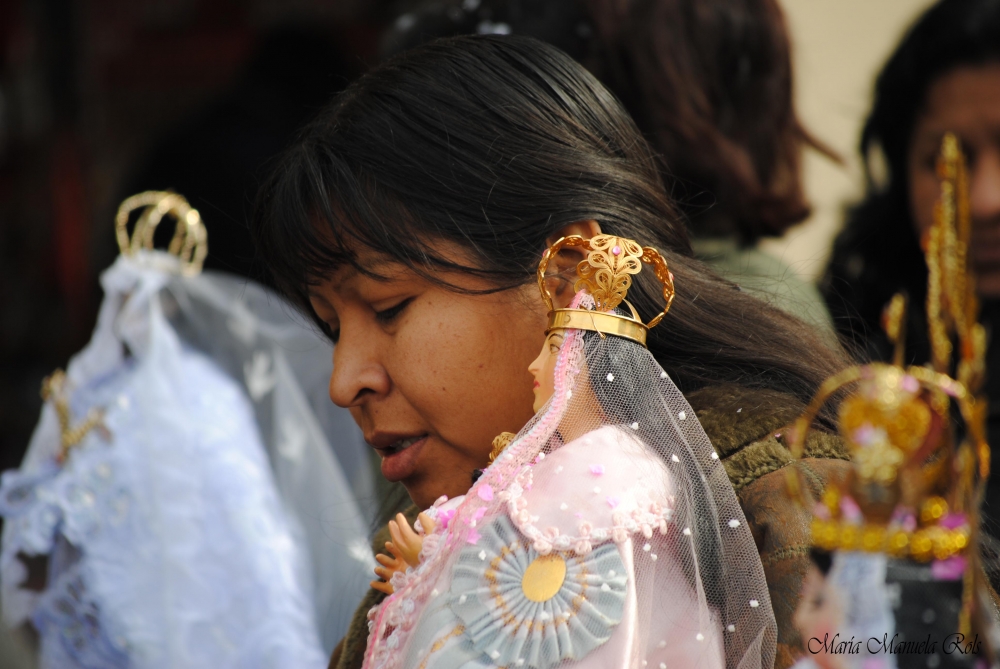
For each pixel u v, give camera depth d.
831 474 3.91
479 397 4.05
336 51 12.02
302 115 11.62
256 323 8.88
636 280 4.18
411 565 3.84
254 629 7.52
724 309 4.38
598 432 3.74
